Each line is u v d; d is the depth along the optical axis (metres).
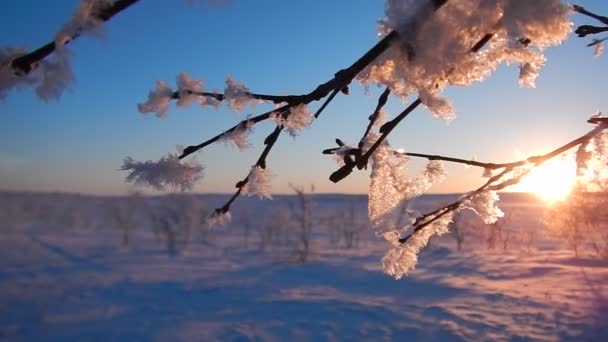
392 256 1.44
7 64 0.66
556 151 1.42
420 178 1.35
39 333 11.52
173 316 12.91
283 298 14.66
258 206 45.75
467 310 12.59
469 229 29.28
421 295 14.71
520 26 0.88
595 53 1.62
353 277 18.00
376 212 1.31
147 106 0.96
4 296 15.02
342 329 11.41
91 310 13.62
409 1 0.87
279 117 0.98
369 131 1.20
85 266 21.39
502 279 16.77
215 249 28.48
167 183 0.92
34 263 21.48
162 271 20.33
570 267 18.50
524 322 11.34
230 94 0.96
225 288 16.53
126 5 0.67
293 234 35.25
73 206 36.56
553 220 23.38
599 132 1.41
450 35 0.90
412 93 1.01
